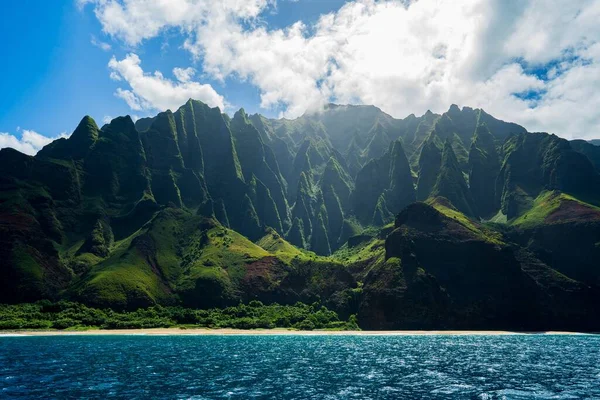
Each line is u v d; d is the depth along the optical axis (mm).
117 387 50500
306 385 52469
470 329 169375
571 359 81562
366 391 49219
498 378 59094
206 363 71375
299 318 171875
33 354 80750
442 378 58438
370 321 169500
